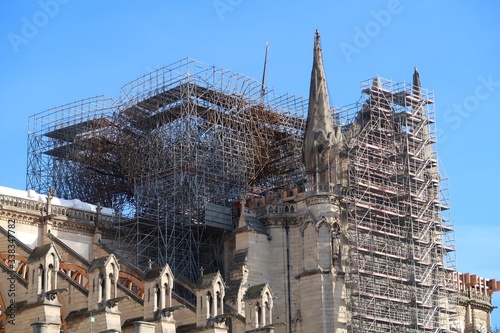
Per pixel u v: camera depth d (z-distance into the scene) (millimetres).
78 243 108312
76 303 91188
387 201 111938
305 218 106562
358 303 104750
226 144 116500
